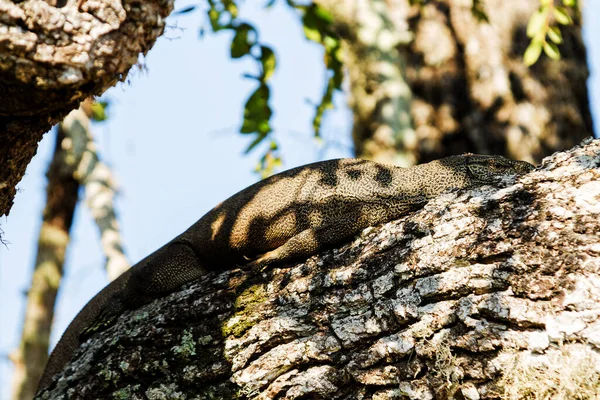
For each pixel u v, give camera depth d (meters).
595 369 6.35
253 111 14.66
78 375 9.19
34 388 18.86
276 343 8.12
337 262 8.39
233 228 10.44
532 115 15.77
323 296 8.08
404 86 15.78
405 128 15.67
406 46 16.52
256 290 8.66
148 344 8.87
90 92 6.77
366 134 15.98
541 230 7.10
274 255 8.98
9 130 6.69
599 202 7.04
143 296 10.20
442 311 7.24
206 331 8.57
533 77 16.08
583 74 16.64
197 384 8.37
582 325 6.51
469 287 7.16
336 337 7.74
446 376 7.02
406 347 7.31
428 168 9.94
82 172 17.55
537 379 6.59
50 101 6.59
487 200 7.61
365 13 15.52
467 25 16.34
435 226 7.76
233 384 8.16
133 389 8.68
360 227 9.21
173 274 10.38
